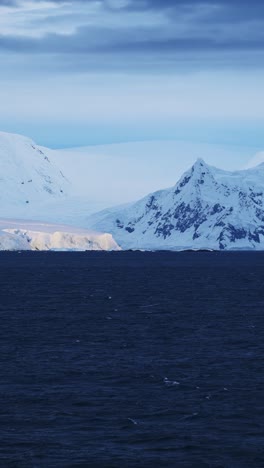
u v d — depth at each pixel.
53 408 134.38
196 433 120.62
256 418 128.75
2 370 168.00
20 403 137.75
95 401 139.50
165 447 114.06
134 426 124.00
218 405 137.00
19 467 105.69
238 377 160.88
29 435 119.06
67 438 117.88
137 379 158.62
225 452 112.06
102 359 182.62
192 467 106.56
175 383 154.12
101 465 106.94
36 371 166.88
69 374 163.50
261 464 107.56
